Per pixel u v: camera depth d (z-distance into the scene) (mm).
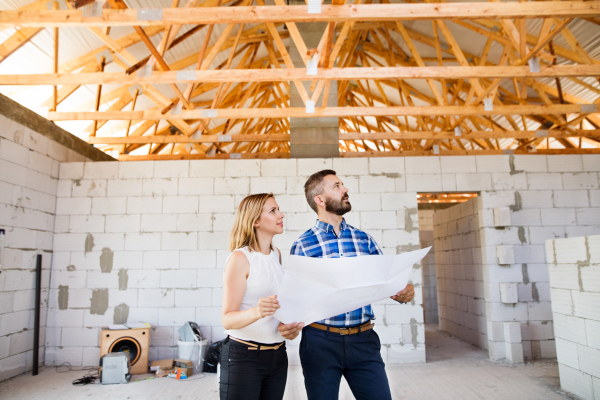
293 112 5219
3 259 4227
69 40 4914
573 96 6992
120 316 4941
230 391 1441
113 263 5055
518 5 3387
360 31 8070
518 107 5348
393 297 1628
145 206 5176
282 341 1572
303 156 6004
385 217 5102
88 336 4910
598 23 5312
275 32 5066
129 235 5117
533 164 5211
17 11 3363
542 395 3473
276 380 1543
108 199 5199
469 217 5836
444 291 7027
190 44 6363
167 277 5020
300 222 5098
